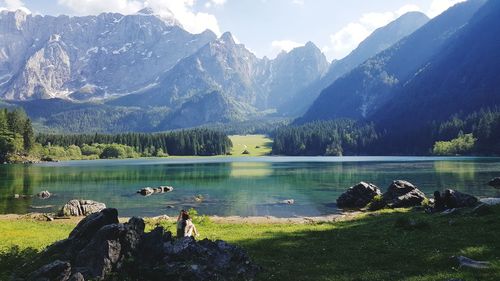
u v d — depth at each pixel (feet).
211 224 140.56
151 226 130.31
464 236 83.97
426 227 97.50
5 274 64.95
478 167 426.51
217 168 515.09
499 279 56.49
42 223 150.30
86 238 69.10
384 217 141.79
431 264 66.85
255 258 78.95
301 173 413.39
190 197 242.17
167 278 59.62
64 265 58.54
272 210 195.21
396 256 73.61
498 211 109.09
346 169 459.32
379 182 306.35
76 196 248.73
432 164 505.25
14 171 466.29
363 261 72.54
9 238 105.91
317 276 65.36
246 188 286.25
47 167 548.31
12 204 218.59
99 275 59.88
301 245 90.68
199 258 65.16
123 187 297.33
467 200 135.23
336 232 106.11
